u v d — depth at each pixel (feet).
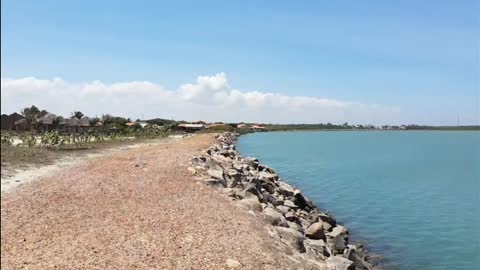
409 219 89.15
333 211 95.55
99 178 74.33
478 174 176.55
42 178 77.56
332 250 58.13
